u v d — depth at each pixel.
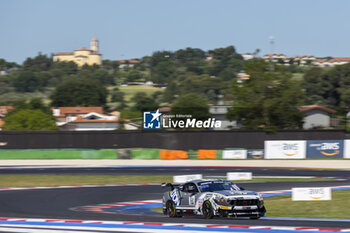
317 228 42.31
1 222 50.44
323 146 172.50
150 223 46.94
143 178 120.12
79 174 131.25
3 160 177.38
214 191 53.91
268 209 66.56
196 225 45.25
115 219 51.34
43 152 179.12
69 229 44.44
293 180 113.12
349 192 82.94
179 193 58.78
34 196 89.00
